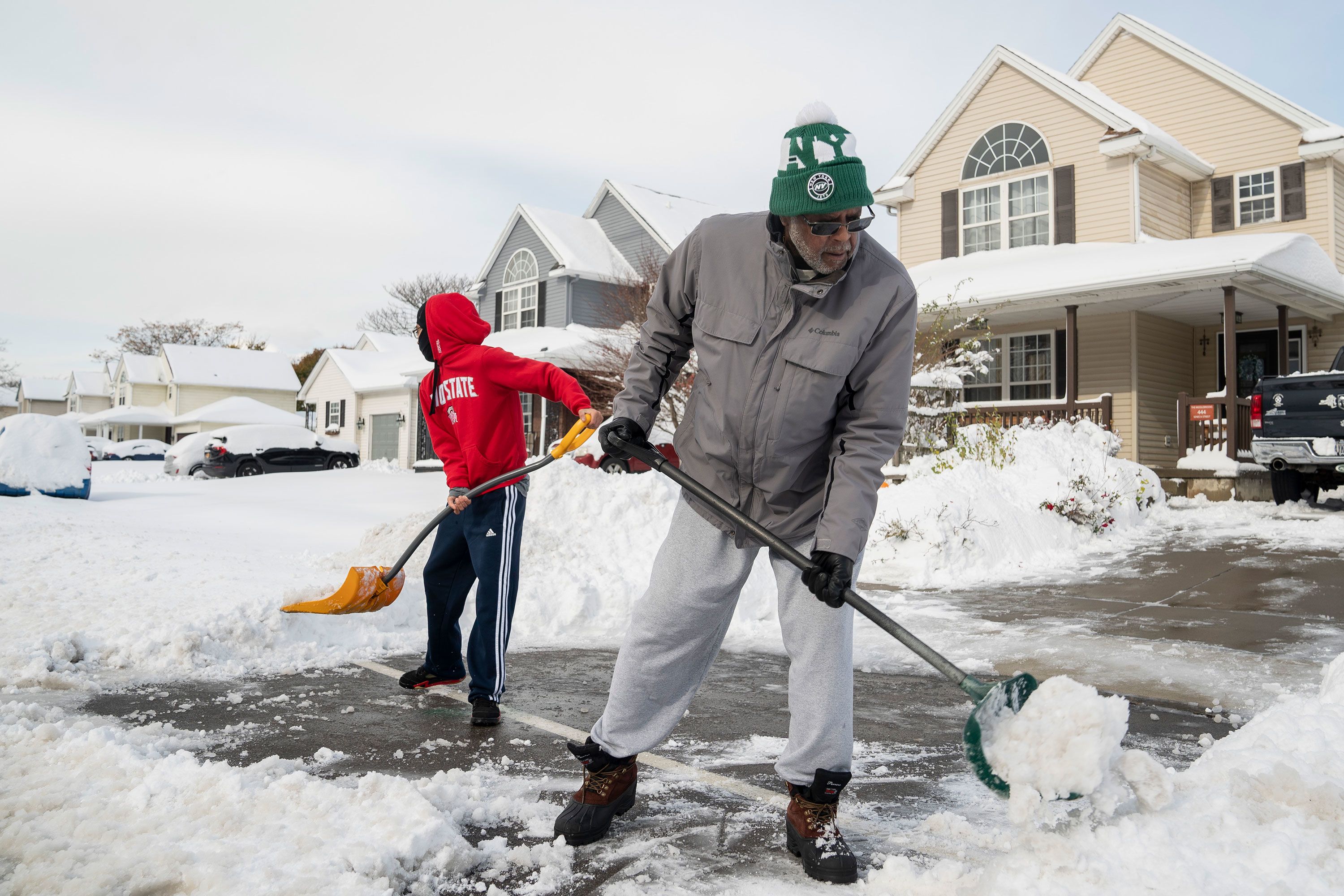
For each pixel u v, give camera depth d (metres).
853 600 2.05
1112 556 8.40
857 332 2.11
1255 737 2.53
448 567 3.72
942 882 1.95
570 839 2.26
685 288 2.36
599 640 5.29
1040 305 13.66
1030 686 2.04
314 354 53.62
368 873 1.94
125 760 2.55
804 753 2.15
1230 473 12.09
